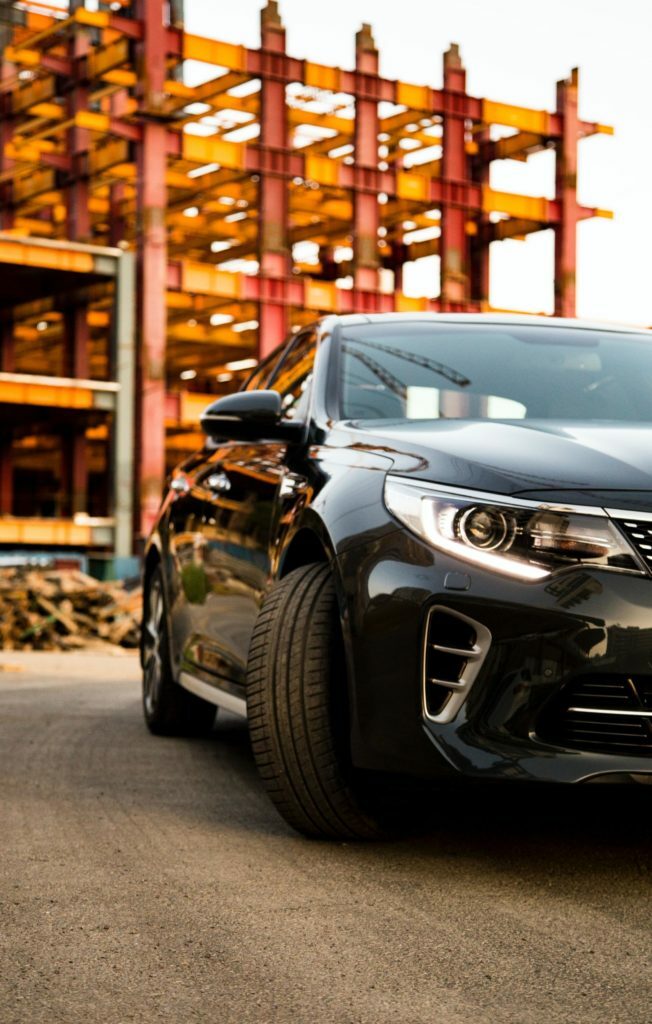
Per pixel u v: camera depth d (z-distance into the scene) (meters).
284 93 38.22
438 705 2.78
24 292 37.62
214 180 40.03
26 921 2.44
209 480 4.51
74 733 5.05
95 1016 1.94
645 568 2.64
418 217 47.09
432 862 2.89
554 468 2.82
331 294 38.97
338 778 2.97
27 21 42.97
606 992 2.05
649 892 2.65
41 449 52.53
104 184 40.31
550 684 2.64
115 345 34.44
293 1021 1.92
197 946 2.28
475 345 3.98
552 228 44.25
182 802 3.60
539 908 2.53
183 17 42.84
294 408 3.97
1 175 41.53
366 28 39.75
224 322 44.22
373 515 2.92
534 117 43.25
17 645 13.35
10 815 3.41
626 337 4.21
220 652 4.16
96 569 33.56
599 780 2.63
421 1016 1.94
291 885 2.70
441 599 2.73
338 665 3.01
